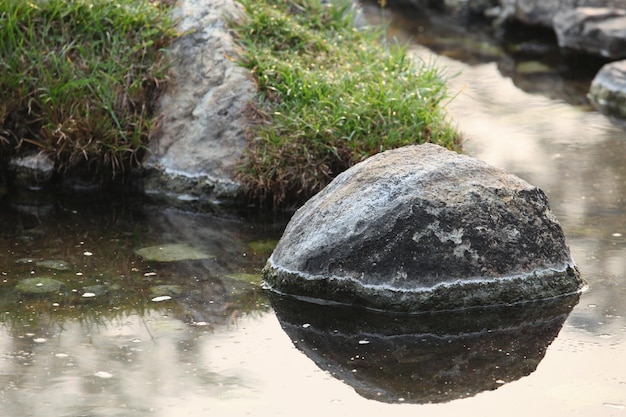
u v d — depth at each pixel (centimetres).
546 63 1644
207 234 956
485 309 767
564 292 793
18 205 1033
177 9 1155
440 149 838
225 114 1067
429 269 763
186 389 637
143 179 1084
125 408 610
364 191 793
